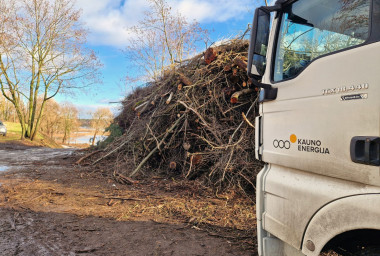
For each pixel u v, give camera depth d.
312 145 1.98
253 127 5.72
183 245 3.46
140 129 8.61
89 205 5.16
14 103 25.75
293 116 2.17
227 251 3.30
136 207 5.03
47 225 4.11
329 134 1.86
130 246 3.44
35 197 5.58
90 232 3.87
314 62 2.02
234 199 5.34
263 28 2.44
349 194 1.71
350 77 1.74
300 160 2.08
